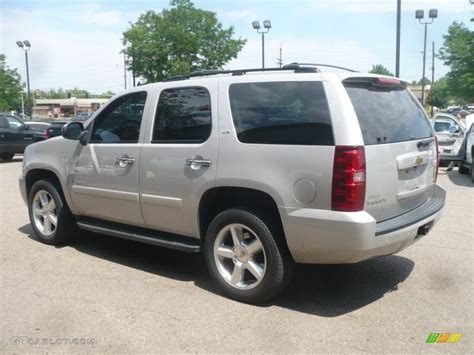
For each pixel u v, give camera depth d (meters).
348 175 3.83
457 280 5.00
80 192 5.79
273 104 4.27
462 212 8.14
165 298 4.60
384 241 3.98
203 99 4.72
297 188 4.03
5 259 5.77
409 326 4.00
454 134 14.16
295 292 4.73
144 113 5.17
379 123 4.22
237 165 4.34
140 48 28.50
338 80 4.05
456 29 28.69
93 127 5.71
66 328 4.00
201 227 4.79
